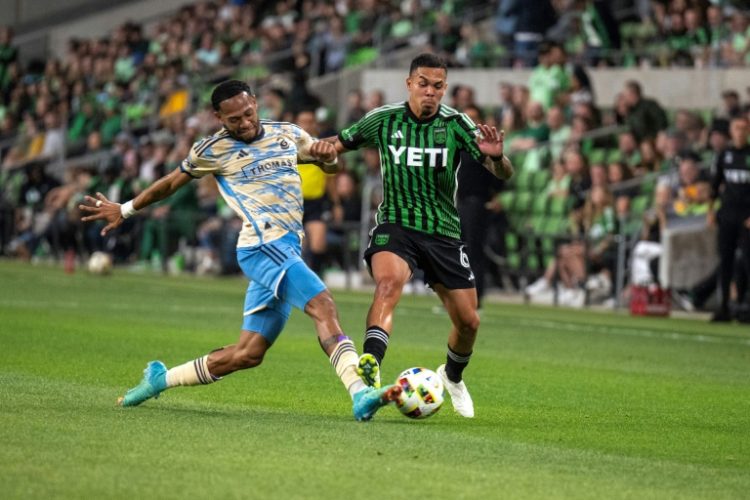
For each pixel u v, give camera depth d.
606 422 24.88
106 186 86.00
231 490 16.55
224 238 76.31
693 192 60.03
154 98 99.62
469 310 24.53
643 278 60.69
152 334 39.94
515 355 38.59
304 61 87.56
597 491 17.58
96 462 18.03
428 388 22.67
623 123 67.00
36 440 19.58
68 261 77.00
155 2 116.25
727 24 71.25
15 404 23.44
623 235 61.81
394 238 24.59
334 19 88.56
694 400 29.06
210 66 98.12
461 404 24.86
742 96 69.12
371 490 16.89
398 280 24.17
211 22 103.38
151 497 16.02
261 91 89.00
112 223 24.25
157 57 105.50
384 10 87.44
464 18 83.75
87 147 101.19
